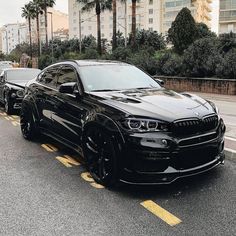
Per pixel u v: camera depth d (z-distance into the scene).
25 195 5.02
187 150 4.71
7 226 4.14
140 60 28.80
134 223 4.16
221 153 5.32
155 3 102.12
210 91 22.19
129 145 4.68
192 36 33.75
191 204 4.66
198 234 3.90
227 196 4.89
